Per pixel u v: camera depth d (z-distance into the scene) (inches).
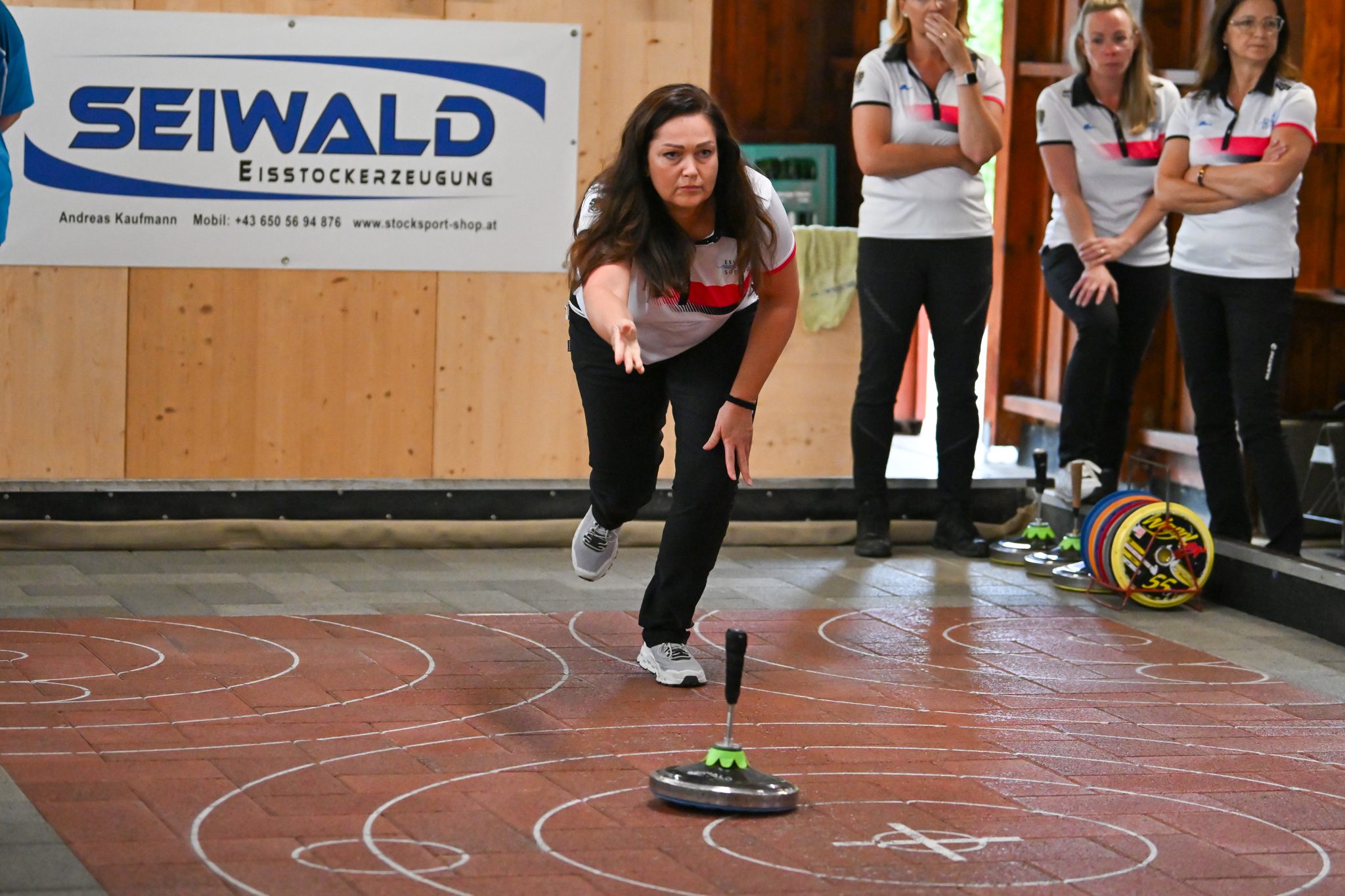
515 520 350.6
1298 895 164.6
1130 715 234.8
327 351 341.7
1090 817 187.2
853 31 545.6
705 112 216.2
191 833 169.2
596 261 218.4
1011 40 438.9
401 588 303.3
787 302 229.9
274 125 334.3
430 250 343.6
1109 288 350.0
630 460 245.3
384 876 159.0
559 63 344.5
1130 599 314.0
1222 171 318.3
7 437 330.6
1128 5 386.9
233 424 339.6
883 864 168.1
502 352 349.1
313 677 235.9
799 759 204.5
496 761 198.5
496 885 157.8
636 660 254.5
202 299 335.9
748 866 165.6
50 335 330.3
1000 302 446.6
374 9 336.5
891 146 342.6
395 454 346.9
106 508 332.8
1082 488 352.2
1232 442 331.6
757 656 261.1
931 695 241.1
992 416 450.9
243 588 297.7
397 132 339.6
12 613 270.2
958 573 338.6
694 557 239.8
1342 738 227.3
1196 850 177.2
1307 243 401.4
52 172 327.3
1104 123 355.3
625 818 179.2
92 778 185.9
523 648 259.8
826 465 370.9
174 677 232.4
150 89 329.4
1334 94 395.2
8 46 285.4
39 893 151.4
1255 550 312.3
